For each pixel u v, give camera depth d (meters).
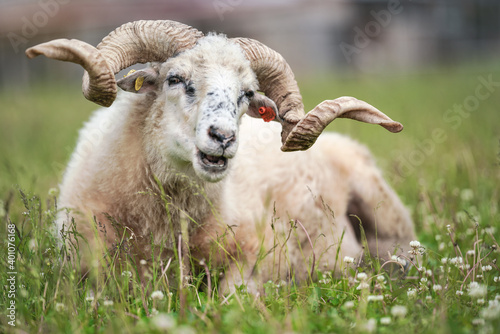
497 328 4.39
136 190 6.20
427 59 47.56
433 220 8.30
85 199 6.26
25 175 10.21
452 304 5.15
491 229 6.94
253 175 7.48
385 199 8.19
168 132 6.03
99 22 38.75
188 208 6.37
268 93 6.82
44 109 24.05
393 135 15.67
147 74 6.20
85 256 5.97
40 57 40.09
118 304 4.85
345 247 7.94
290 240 7.46
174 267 6.03
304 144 5.93
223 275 6.55
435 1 47.88
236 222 6.75
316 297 5.33
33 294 5.17
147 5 39.41
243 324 4.48
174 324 4.44
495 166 10.43
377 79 36.00
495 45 50.66
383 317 4.82
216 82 5.89
